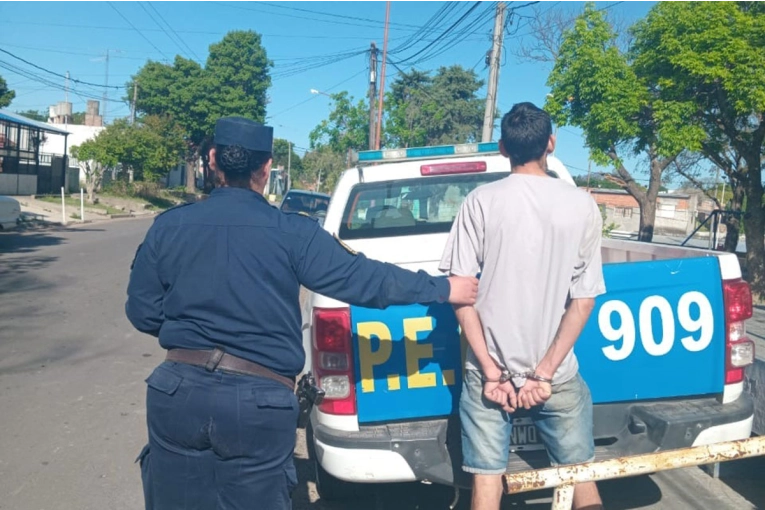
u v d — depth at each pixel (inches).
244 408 96.2
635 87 523.8
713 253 169.8
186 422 96.3
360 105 1610.5
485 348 116.1
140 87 2014.0
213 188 109.5
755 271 532.7
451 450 138.8
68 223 1055.0
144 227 1065.5
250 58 2069.4
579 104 561.0
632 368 142.1
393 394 138.7
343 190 200.5
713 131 529.7
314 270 102.9
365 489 176.9
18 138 1359.5
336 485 175.0
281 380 101.7
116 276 549.3
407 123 1701.5
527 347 115.5
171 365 99.7
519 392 116.2
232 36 2047.2
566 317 116.9
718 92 488.7
